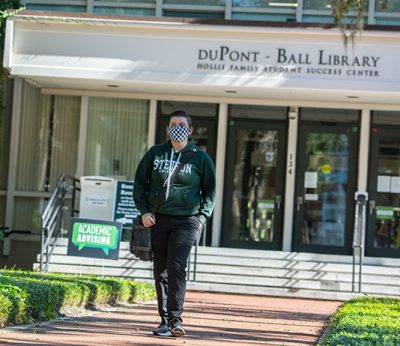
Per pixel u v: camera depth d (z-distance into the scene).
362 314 10.09
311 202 17.97
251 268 16.08
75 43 16.06
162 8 18.39
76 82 17.19
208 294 15.19
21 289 9.29
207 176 8.76
